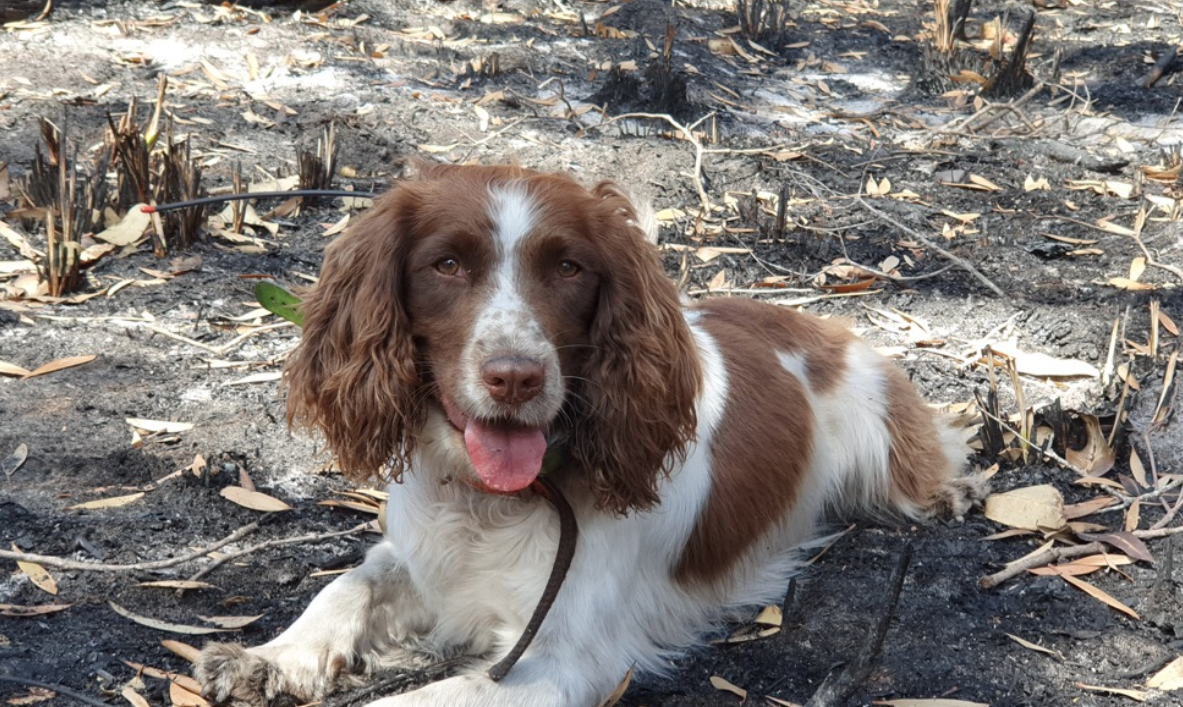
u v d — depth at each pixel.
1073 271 1.74
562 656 0.92
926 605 1.06
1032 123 2.37
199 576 1.05
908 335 1.55
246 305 1.54
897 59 2.80
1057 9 3.27
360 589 0.99
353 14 2.71
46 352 1.39
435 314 0.88
